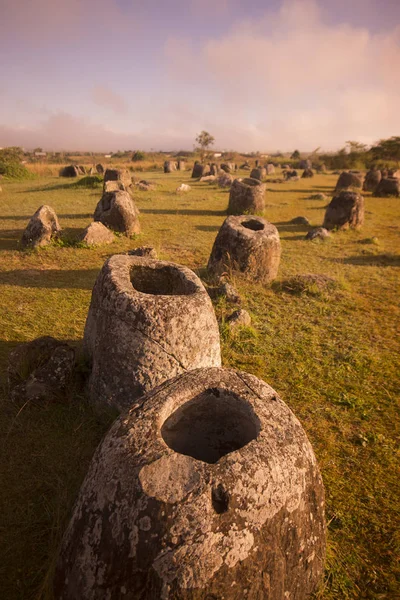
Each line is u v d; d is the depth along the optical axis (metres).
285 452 1.84
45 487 2.67
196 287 3.58
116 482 1.69
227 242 7.07
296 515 1.78
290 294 6.65
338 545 2.41
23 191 19.09
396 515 2.65
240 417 2.15
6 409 3.34
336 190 22.92
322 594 2.04
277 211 15.26
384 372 4.42
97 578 1.61
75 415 3.29
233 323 5.11
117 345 3.14
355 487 2.87
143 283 4.09
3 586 2.06
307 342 5.03
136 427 1.88
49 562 2.11
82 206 14.34
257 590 1.62
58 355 3.46
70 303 5.75
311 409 3.72
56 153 95.25
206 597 1.50
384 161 49.50
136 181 22.20
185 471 1.65
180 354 3.15
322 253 9.52
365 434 3.44
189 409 2.17
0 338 4.59
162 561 1.50
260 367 4.38
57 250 8.36
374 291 7.05
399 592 2.18
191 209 14.62
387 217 15.34
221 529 1.55
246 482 1.64
